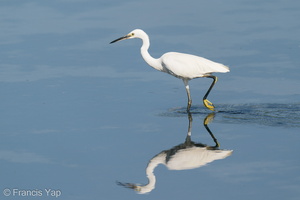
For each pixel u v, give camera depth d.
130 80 18.06
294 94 16.67
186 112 15.87
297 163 12.37
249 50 19.81
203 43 20.42
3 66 19.02
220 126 14.73
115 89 17.38
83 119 15.23
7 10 24.06
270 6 23.77
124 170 12.37
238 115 15.48
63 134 14.32
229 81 17.92
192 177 11.93
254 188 11.36
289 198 10.91
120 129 14.62
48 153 13.27
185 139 13.97
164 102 16.53
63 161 12.87
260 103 16.27
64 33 21.69
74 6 24.36
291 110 15.65
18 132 14.45
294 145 13.32
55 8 24.20
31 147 13.61
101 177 12.09
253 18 22.52
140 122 15.08
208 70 16.06
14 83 17.72
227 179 11.77
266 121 14.95
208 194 11.19
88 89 17.33
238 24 21.98
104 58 19.69
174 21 22.41
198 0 24.62
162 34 21.25
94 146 13.62
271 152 12.98
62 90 17.23
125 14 23.20
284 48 19.88
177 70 16.12
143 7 23.95
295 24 21.80
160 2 24.45
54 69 18.80
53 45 20.73
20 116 15.44
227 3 24.23
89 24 22.39
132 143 13.77
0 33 21.78
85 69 18.80
